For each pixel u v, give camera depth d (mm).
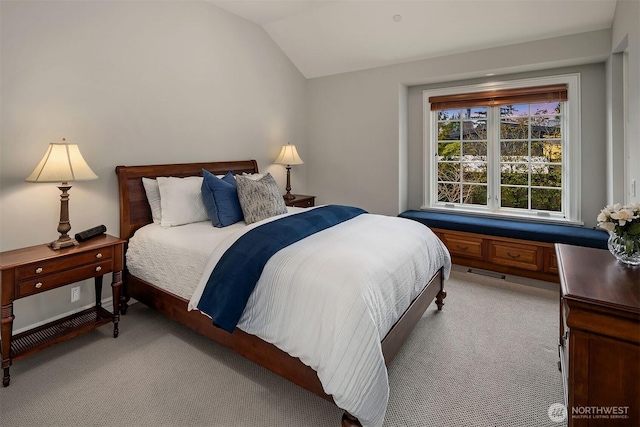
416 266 2145
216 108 3615
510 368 2053
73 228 2586
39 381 1960
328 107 4730
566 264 1511
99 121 2676
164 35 3092
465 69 3688
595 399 1189
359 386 1430
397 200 4309
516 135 3855
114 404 1775
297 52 4387
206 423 1654
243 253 1909
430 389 1877
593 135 3369
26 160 2303
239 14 3736
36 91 2324
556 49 3207
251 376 2014
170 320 2705
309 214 2525
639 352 1104
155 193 2908
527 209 3869
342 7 3498
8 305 1891
